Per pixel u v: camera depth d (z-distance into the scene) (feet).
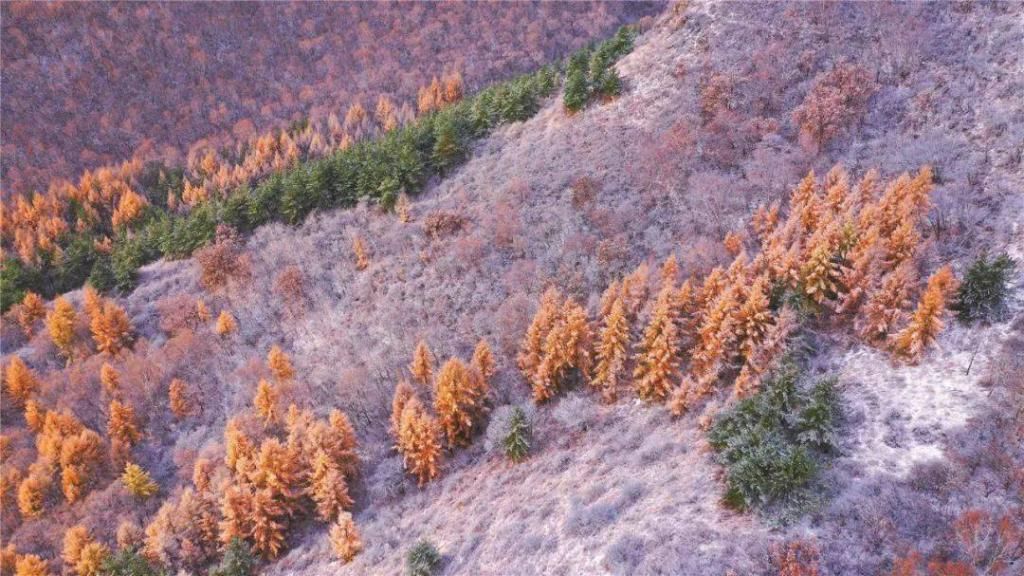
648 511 125.49
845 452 125.90
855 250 167.02
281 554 183.21
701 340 176.65
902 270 152.66
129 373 244.01
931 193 188.14
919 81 237.45
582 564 119.55
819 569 101.81
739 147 245.24
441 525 165.58
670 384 173.58
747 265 183.73
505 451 180.14
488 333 221.05
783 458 114.73
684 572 106.52
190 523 188.65
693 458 140.05
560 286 222.89
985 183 187.42
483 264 243.81
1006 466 112.27
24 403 252.01
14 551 198.18
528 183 269.64
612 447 164.14
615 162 263.90
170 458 225.15
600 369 188.96
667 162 245.86
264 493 180.86
